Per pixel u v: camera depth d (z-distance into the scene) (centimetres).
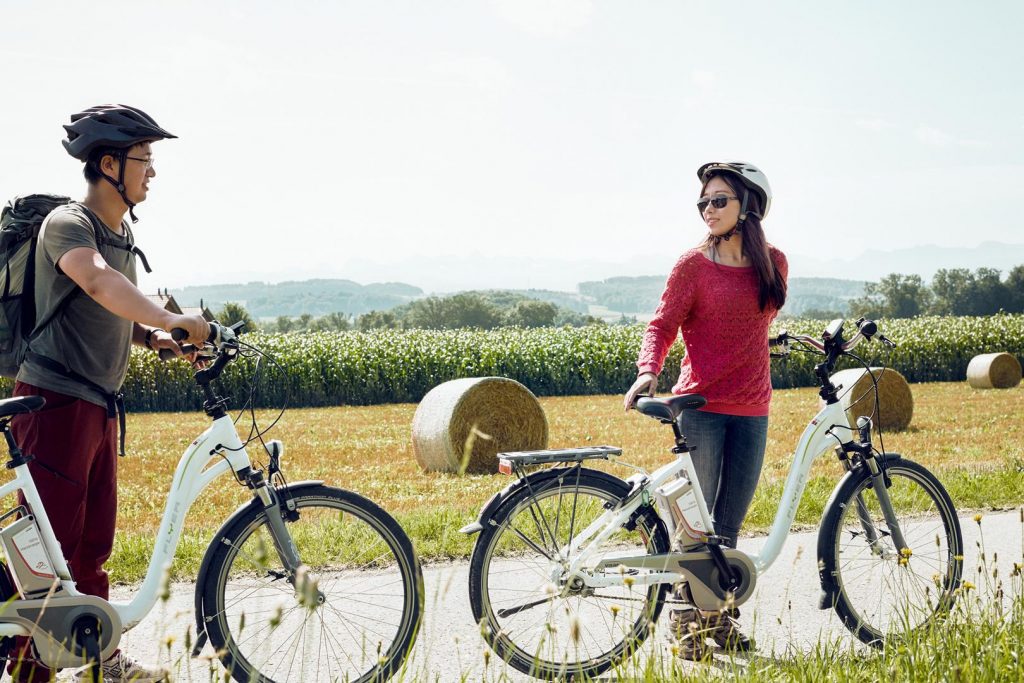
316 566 318
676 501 346
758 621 400
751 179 364
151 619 396
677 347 2456
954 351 2812
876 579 390
